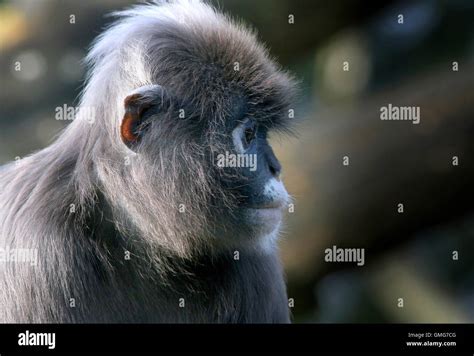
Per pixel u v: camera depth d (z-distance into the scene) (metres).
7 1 21.39
